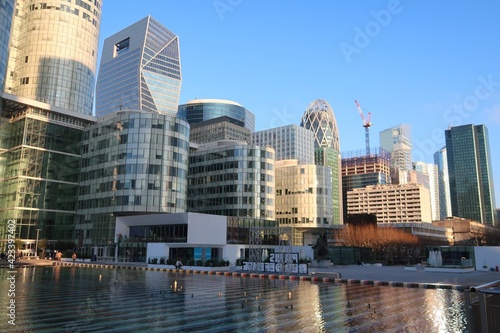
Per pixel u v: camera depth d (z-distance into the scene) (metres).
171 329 14.82
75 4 158.12
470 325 10.04
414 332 14.88
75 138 99.94
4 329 14.43
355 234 116.62
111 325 15.38
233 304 21.55
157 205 84.50
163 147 87.62
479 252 62.78
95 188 92.50
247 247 77.25
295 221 154.75
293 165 161.00
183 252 67.75
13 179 90.62
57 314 17.62
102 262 70.31
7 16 96.88
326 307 20.95
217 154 124.81
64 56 151.88
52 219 92.81
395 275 46.06
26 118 91.62
